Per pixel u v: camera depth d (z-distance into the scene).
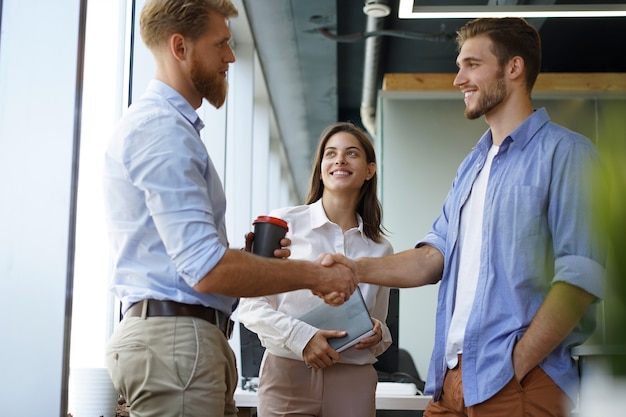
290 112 8.75
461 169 2.33
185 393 1.69
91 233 3.03
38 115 1.87
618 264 0.43
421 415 3.13
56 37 1.90
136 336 1.72
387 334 2.62
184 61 1.89
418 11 3.86
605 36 6.89
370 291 2.56
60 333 1.81
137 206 1.74
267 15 5.96
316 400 2.41
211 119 5.59
